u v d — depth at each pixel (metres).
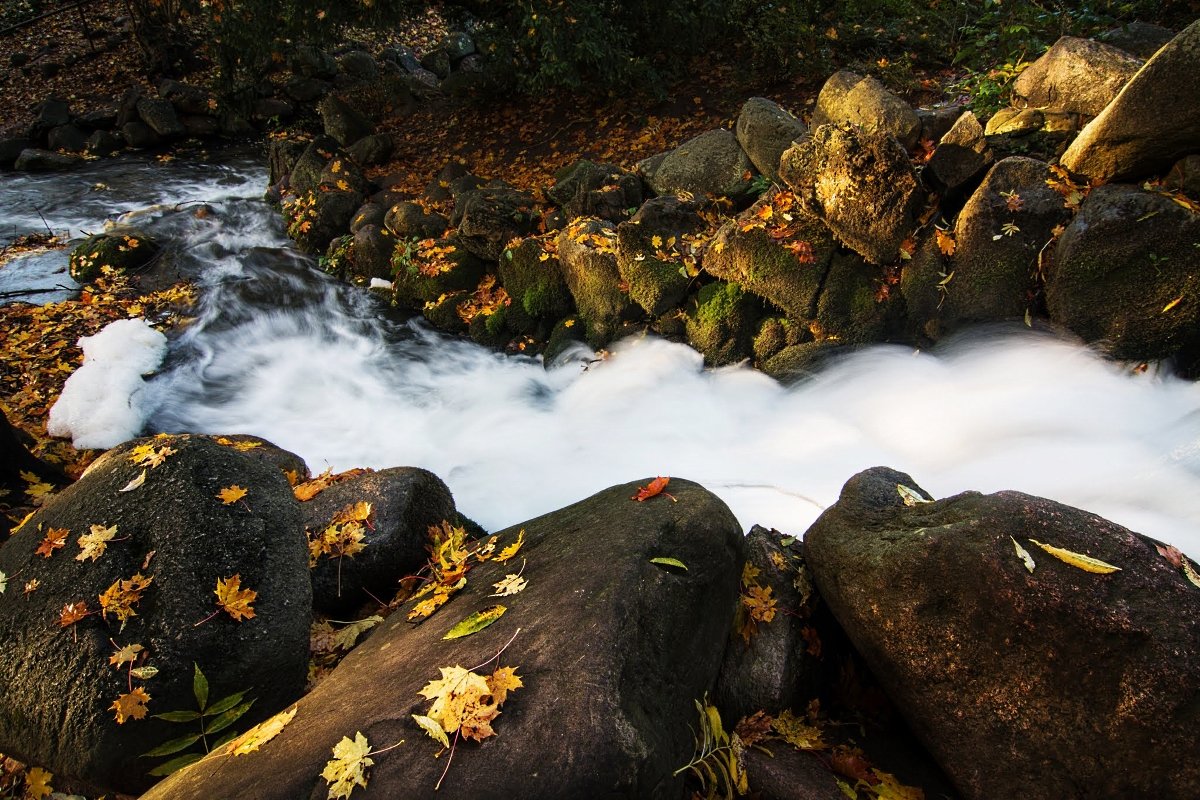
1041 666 1.96
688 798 2.05
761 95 7.88
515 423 5.81
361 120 9.65
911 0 7.62
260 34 9.22
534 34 8.26
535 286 6.39
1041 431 4.35
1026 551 2.04
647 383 5.69
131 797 2.05
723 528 2.41
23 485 3.85
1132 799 1.84
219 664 2.10
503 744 1.66
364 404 6.21
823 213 5.09
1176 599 1.91
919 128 5.24
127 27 15.35
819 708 2.52
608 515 2.50
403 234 7.45
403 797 1.59
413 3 9.40
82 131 12.73
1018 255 4.56
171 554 2.24
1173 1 6.20
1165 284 4.12
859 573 2.33
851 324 5.15
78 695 2.03
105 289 7.57
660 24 8.71
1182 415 4.03
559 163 8.08
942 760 2.15
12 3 15.88
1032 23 6.23
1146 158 4.19
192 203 9.79
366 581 3.04
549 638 1.92
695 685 2.13
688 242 5.70
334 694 1.99
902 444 4.72
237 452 2.58
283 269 7.79
